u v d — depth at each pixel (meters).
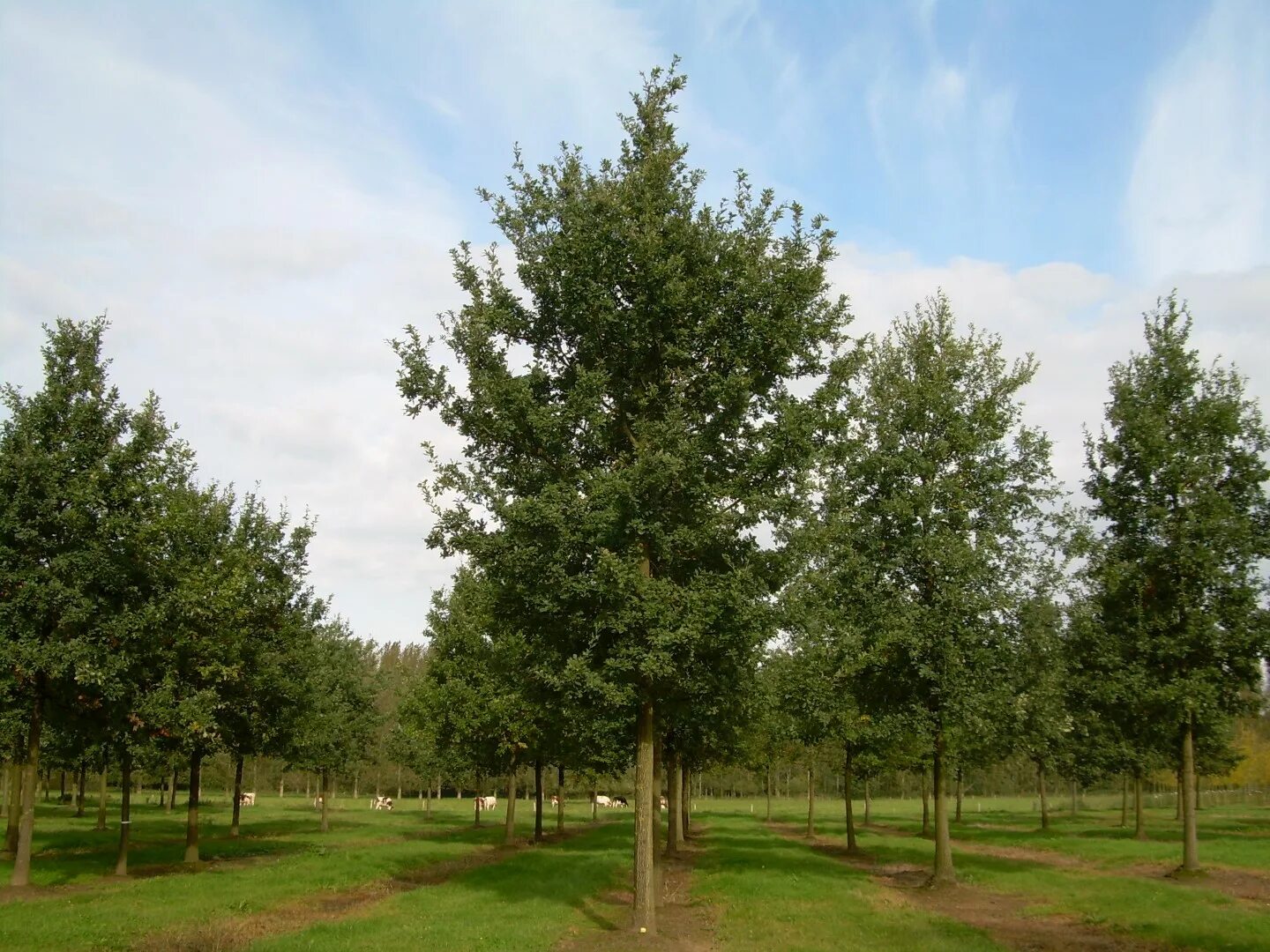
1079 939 14.93
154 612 19.41
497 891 19.12
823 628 22.58
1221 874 22.30
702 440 14.86
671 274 14.79
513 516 14.37
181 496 24.30
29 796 18.78
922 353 24.27
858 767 31.97
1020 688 23.11
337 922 15.29
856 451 22.69
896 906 18.16
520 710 31.50
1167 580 22.64
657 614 13.62
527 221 16.22
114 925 14.49
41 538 18.27
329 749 39.19
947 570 21.72
